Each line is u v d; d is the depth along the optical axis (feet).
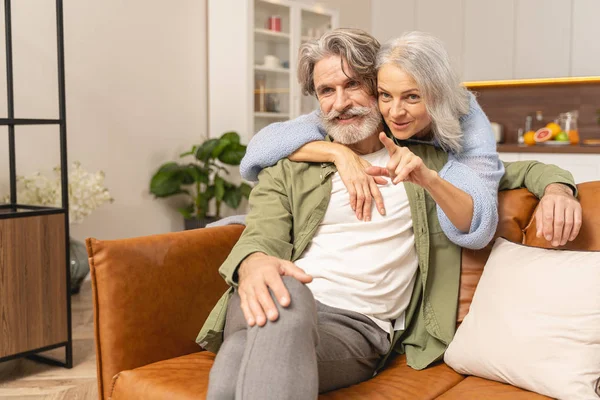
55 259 8.64
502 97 18.58
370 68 5.18
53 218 8.61
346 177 5.16
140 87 14.62
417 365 5.04
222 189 14.66
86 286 13.42
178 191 15.01
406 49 4.96
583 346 4.19
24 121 8.34
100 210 13.88
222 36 15.80
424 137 5.61
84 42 13.39
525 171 5.62
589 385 4.09
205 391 4.40
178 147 15.62
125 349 4.97
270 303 3.91
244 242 4.99
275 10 16.30
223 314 4.91
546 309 4.37
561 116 16.96
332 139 5.66
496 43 17.65
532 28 17.16
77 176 11.64
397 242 5.20
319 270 5.11
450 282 5.32
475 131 5.41
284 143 5.47
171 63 15.30
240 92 15.62
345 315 4.92
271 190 5.43
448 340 5.11
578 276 4.38
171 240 5.37
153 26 14.82
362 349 4.80
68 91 13.15
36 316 8.44
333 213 5.30
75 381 8.47
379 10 19.44
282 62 16.70
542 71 17.13
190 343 5.39
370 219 5.16
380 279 5.05
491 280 4.82
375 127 5.35
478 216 4.97
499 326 4.54
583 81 17.25
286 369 3.72
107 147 13.97
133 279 5.04
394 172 4.56
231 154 14.65
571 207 4.85
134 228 14.69
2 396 7.95
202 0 15.99
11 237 8.11
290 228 5.36
